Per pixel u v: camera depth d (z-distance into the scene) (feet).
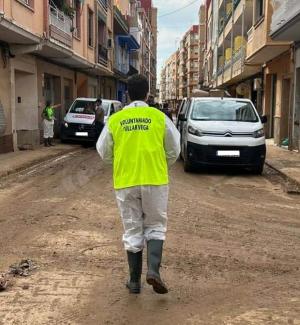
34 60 67.87
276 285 16.28
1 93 55.26
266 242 21.38
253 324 13.35
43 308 14.21
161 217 14.62
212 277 16.92
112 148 14.90
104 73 114.42
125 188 14.39
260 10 72.54
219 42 145.18
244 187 35.86
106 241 20.90
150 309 14.25
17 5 49.80
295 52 60.23
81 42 84.23
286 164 47.34
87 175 40.42
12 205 28.19
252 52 72.54
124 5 164.66
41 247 19.99
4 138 55.62
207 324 13.35
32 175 40.40
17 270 17.10
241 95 125.29
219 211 27.35
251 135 41.29
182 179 38.70
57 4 69.62
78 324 13.28
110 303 14.62
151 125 14.61
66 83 90.99
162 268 17.70
